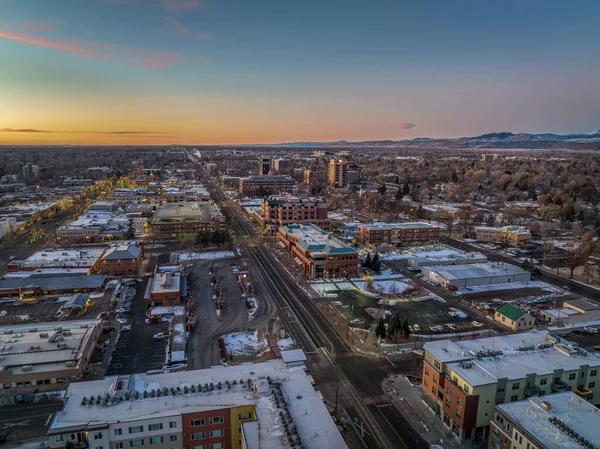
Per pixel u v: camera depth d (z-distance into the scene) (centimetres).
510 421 7112
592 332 13262
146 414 6838
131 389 7531
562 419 7069
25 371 9669
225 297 15825
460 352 9356
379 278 18225
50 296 15675
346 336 12712
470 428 8250
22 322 13462
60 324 12131
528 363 8938
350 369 10894
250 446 6081
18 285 15875
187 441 6925
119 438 6662
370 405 9406
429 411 9250
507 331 13212
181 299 15325
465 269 18388
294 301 15500
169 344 11975
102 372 10519
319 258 18212
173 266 17850
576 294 16625
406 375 10662
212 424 6981
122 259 18262
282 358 8625
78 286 15988
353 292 16550
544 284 17675
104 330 12712
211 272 18812
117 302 15212
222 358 11250
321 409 7038
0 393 9556
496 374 8456
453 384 8538
